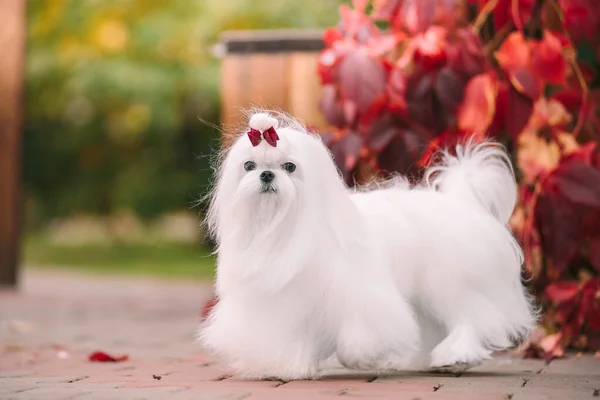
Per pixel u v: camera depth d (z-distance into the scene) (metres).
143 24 21.86
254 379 5.80
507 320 6.09
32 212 32.66
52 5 21.14
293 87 10.99
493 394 5.08
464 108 7.55
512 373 6.30
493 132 7.88
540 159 7.80
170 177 27.34
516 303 6.19
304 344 5.68
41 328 9.96
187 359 7.19
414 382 5.68
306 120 10.88
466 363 5.95
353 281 5.58
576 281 7.96
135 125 23.56
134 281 18.67
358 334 5.56
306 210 5.52
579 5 7.84
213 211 5.89
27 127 27.53
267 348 5.63
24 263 24.36
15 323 9.91
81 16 21.52
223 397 4.99
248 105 11.05
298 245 5.48
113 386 5.56
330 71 7.79
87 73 22.33
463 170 6.36
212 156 6.52
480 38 8.21
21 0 14.69
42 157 29.23
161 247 28.86
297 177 5.54
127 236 33.53
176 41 21.98
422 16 7.82
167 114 23.03
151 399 4.93
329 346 5.75
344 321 5.60
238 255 5.59
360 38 7.86
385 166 7.64
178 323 10.65
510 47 7.72
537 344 7.45
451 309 6.03
